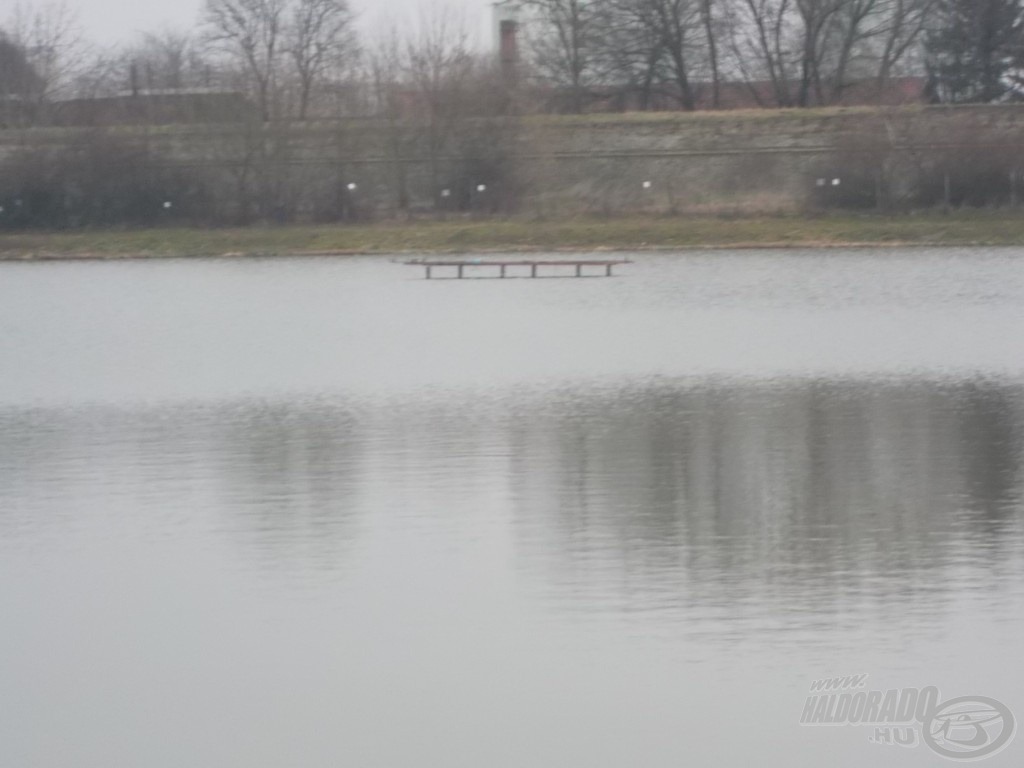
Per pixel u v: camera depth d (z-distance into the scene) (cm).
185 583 1805
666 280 5203
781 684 1478
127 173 6912
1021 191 6456
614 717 1426
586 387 3111
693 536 1942
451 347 3806
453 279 5422
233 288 5269
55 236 6738
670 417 2738
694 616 1648
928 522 1977
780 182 6800
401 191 6912
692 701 1451
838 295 4684
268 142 6962
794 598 1695
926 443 2461
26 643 1631
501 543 1928
